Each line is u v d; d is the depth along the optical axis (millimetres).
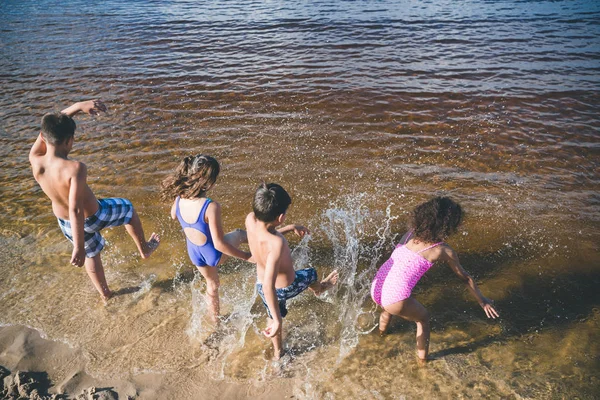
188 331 4055
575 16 15672
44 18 18188
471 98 9312
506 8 17422
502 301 4336
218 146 7613
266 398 3439
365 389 3486
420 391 3451
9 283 4617
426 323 3619
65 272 4789
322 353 3838
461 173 6672
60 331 4035
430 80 10344
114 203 4211
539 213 5684
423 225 3383
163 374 3637
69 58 12742
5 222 5637
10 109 9258
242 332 4066
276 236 3359
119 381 3570
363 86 10117
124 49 13555
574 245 5074
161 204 6043
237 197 6160
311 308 4359
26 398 3379
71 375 3615
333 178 6609
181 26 16281
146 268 4879
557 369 3588
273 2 20688
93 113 4199
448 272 4738
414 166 6902
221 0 21672
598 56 11531
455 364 3678
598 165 6766
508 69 10852
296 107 9141
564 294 4395
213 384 3555
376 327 4109
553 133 7754
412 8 18047
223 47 13500
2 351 3805
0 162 7188
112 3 21484
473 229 5395
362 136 7875
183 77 11016
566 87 9680
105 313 4246
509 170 6711
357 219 5691
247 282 4691
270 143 7684
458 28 14680
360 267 4910
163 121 8625
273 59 12234
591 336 3895
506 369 3611
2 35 15531
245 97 9719
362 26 15305
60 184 3775
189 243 3854
